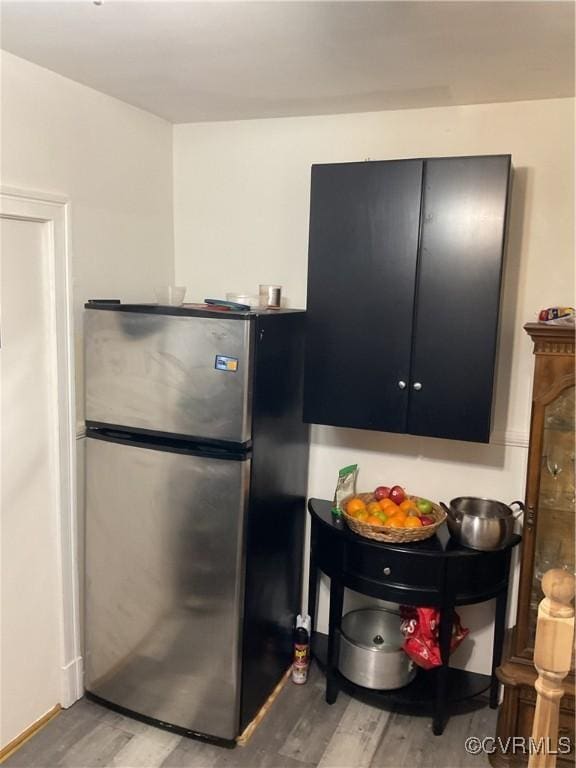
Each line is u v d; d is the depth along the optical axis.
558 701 1.19
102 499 2.42
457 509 2.50
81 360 2.46
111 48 1.95
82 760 2.27
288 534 2.64
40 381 2.30
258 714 2.53
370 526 2.35
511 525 2.35
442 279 2.23
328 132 2.66
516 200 2.40
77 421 2.46
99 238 2.51
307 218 2.74
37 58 2.07
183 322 2.19
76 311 2.42
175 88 2.35
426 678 2.58
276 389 2.37
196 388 2.21
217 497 2.23
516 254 2.42
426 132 2.51
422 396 2.31
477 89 2.25
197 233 2.95
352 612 2.79
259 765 2.27
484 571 2.36
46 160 2.23
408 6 1.60
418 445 2.65
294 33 1.79
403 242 2.26
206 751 2.33
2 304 2.12
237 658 2.30
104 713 2.52
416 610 2.53
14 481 2.23
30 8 1.66
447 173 2.17
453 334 2.24
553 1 1.56
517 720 2.25
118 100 2.53
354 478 2.72
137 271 2.75
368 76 2.15
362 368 2.38
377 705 2.60
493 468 2.56
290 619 2.78
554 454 2.19
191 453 2.24
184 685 2.38
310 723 2.48
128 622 2.45
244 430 2.17
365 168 2.27
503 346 2.48
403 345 2.31
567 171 2.34
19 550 2.28
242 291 2.90
